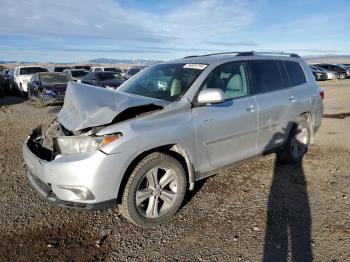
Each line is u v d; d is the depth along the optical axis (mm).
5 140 7570
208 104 3906
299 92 5422
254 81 4750
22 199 4320
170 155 3684
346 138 7586
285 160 5555
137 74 5020
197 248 3246
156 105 3725
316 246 3234
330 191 4516
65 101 4090
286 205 4102
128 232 3557
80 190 3244
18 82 19750
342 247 3213
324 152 6367
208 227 3617
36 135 4273
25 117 11250
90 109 3488
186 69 4352
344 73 36469
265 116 4711
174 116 3709
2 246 3283
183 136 3709
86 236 3484
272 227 3590
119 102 3564
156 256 3137
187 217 3834
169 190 3789
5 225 3676
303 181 4863
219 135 4105
